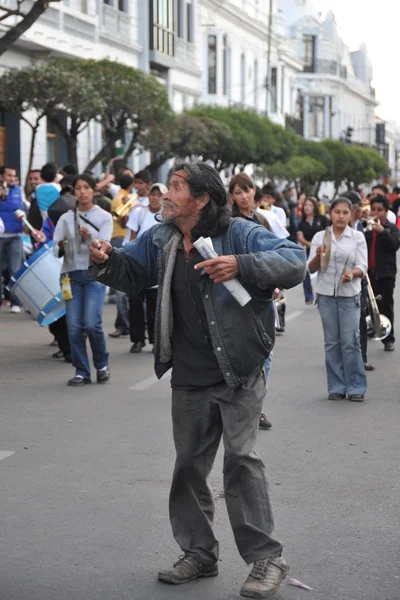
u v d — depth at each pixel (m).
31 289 11.31
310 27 98.62
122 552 5.52
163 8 40.84
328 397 9.96
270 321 5.00
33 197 16.81
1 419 8.80
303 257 4.84
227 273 4.68
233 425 4.99
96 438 8.10
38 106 23.78
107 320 16.02
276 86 65.75
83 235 10.23
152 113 25.55
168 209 4.90
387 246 13.04
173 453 7.63
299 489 6.76
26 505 6.32
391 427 8.69
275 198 14.52
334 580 5.17
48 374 11.14
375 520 6.13
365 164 68.44
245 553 5.04
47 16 27.78
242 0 57.28
